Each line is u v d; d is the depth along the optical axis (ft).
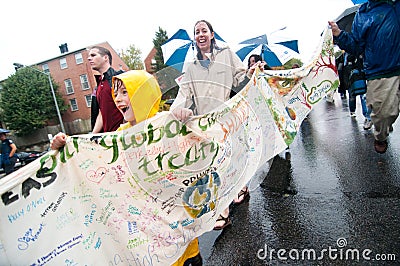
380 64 10.21
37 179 5.23
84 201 5.65
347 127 20.98
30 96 125.18
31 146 127.24
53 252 5.22
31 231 5.09
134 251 5.91
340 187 10.40
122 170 5.95
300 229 8.25
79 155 5.66
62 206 5.41
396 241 6.85
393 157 12.22
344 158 13.66
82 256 5.46
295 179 12.28
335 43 11.61
